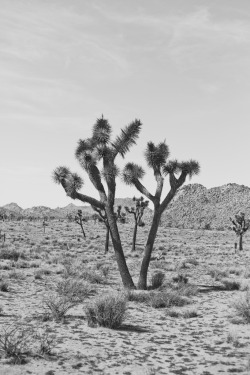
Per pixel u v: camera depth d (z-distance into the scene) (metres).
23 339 8.91
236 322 12.41
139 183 19.58
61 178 19.25
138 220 53.59
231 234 114.62
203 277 25.89
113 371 7.75
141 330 11.34
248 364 8.12
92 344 9.51
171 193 19.52
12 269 25.84
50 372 7.40
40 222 122.00
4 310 13.00
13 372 7.23
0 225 94.38
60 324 11.34
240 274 27.55
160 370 7.90
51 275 23.39
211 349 9.52
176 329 11.62
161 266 31.50
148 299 16.03
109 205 19.52
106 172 18.98
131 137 19.53
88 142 19.58
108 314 11.39
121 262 19.47
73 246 58.12
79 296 15.59
